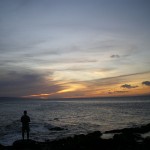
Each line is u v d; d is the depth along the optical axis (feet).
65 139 55.98
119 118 132.67
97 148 45.80
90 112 195.93
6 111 221.66
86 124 105.60
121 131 69.51
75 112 200.75
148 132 67.31
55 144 50.93
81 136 59.36
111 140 51.78
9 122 113.29
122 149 43.91
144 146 45.16
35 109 264.11
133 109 225.97
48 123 107.96
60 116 156.97
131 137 55.67
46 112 205.26
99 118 135.54
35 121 119.44
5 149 47.32
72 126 98.27
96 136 61.11
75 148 45.65
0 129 85.56
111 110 217.97
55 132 80.23
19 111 221.66
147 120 119.75
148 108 242.78
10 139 65.77
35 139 66.28
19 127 90.53
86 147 46.47
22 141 50.29
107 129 88.43
